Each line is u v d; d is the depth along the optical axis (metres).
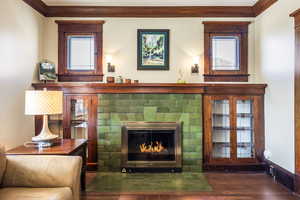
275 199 3.04
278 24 3.67
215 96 4.17
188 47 4.49
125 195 3.17
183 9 4.39
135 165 4.12
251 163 4.17
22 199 1.97
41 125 4.13
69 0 4.10
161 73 4.50
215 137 4.23
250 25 4.50
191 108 4.11
